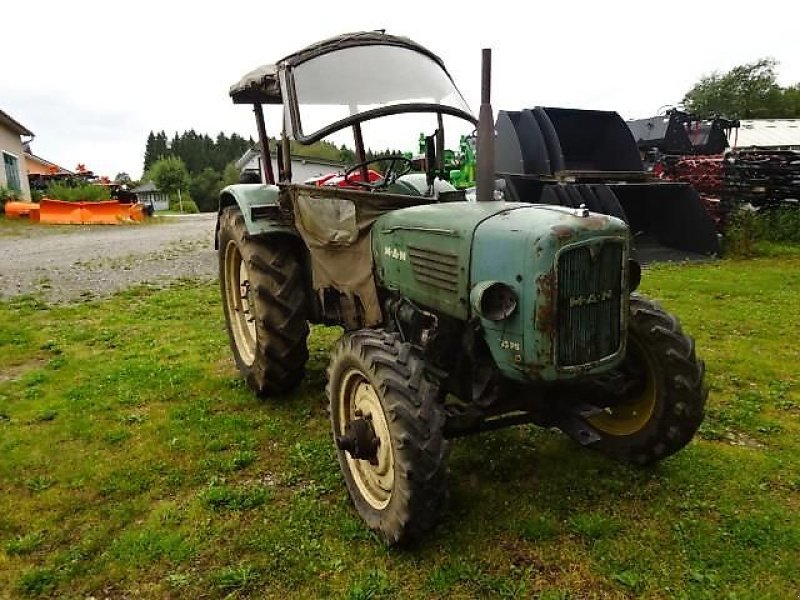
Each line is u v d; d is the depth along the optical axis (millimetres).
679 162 11789
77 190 22469
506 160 9750
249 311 4348
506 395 2609
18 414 3928
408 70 3643
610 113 9664
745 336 5230
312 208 3432
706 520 2635
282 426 3691
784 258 8922
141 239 14531
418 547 2500
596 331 2340
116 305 7008
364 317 3283
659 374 2832
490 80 2668
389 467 2551
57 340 5562
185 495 2994
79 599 2330
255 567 2432
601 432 3160
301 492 2965
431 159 3270
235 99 4414
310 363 4789
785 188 10570
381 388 2420
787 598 2197
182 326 6039
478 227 2436
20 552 2598
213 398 4148
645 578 2301
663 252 8914
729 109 48688
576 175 8773
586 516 2643
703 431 3465
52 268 9750
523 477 2992
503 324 2338
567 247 2213
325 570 2412
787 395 3971
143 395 4203
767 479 2959
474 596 2248
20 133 23938
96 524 2781
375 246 3082
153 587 2373
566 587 2273
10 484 3123
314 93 3527
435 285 2637
